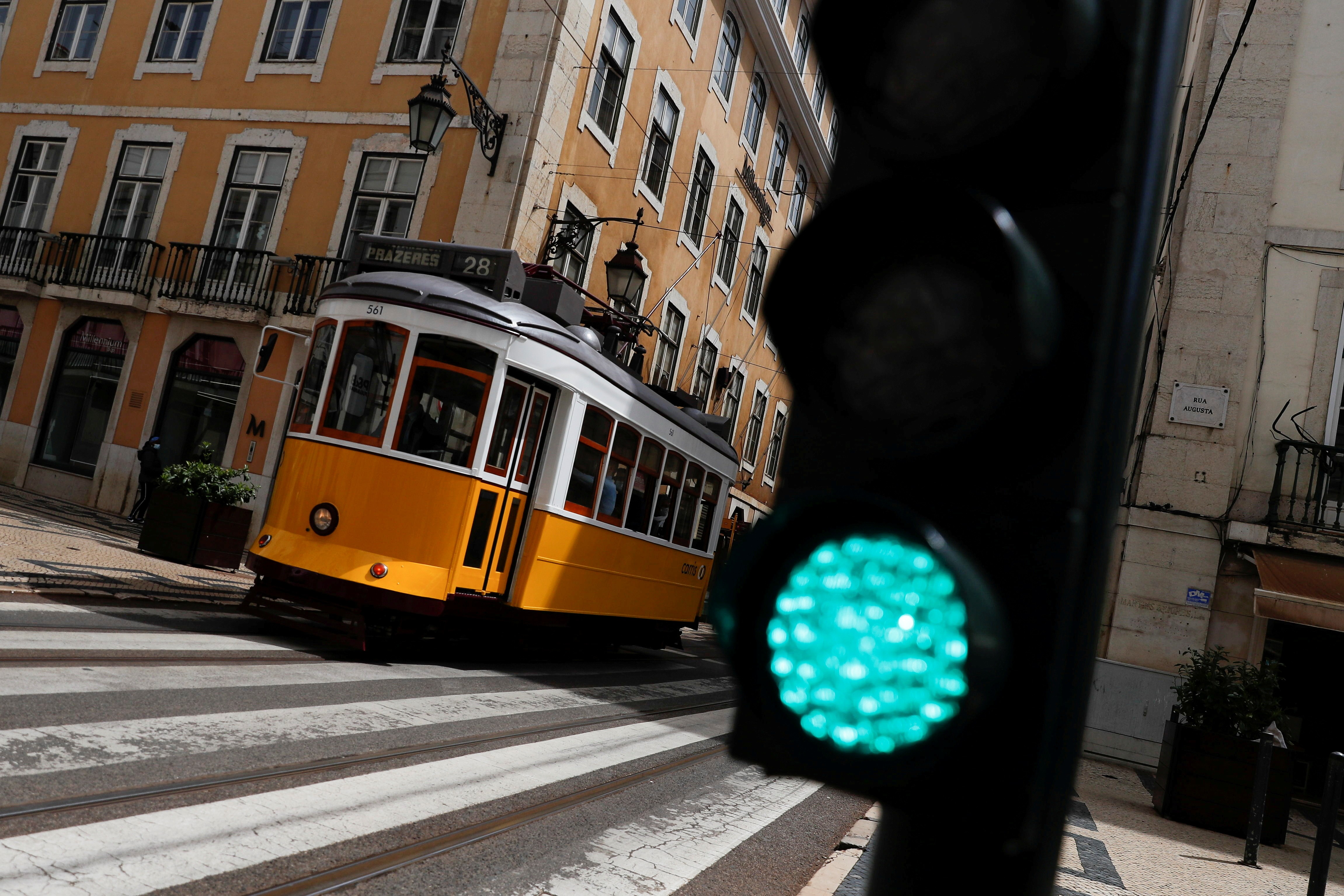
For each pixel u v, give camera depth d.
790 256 0.77
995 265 0.71
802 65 26.23
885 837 0.75
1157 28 0.79
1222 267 12.31
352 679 6.94
